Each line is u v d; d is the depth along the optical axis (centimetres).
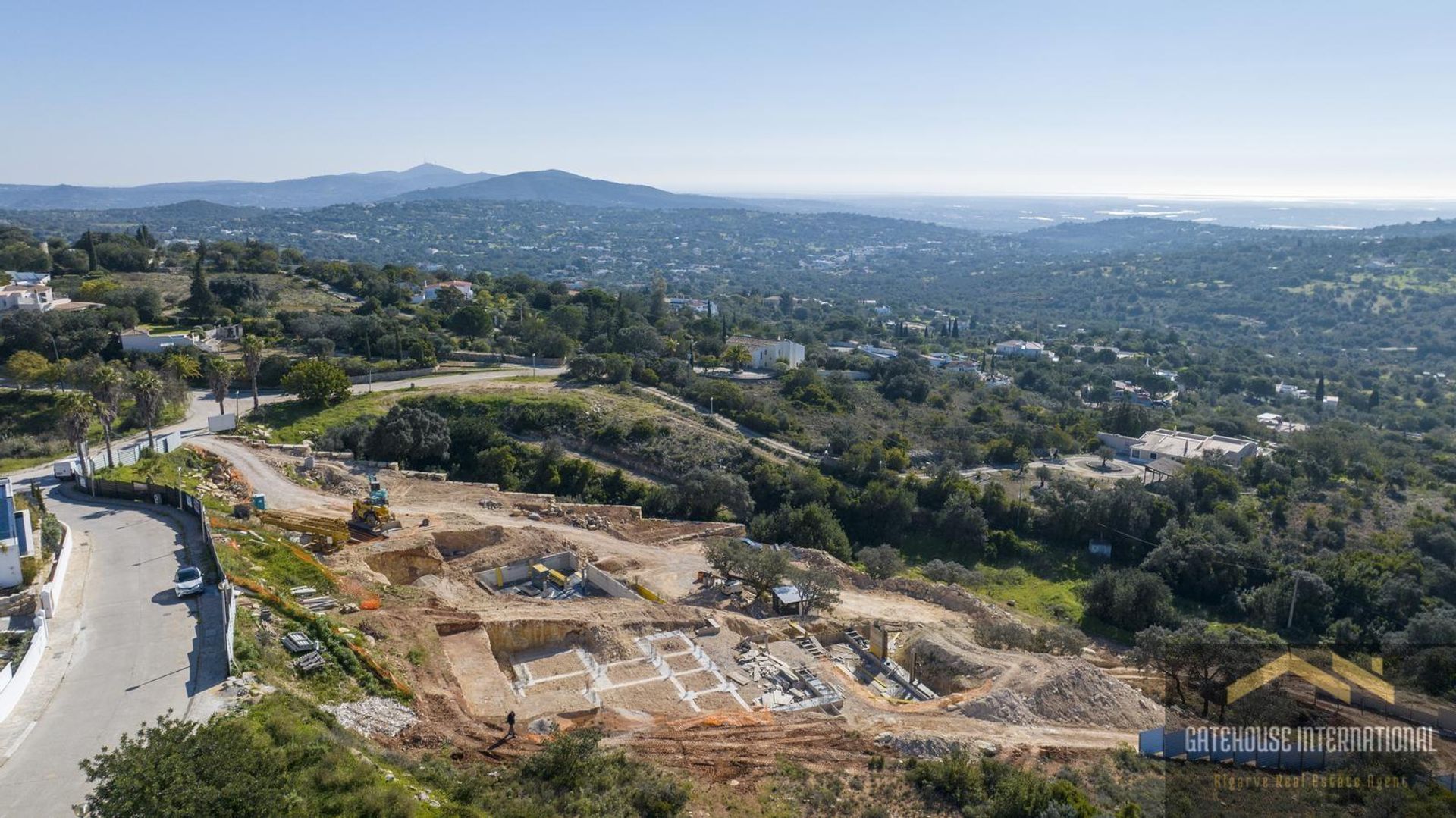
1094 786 3122
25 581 3884
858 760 3344
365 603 4259
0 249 14838
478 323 13938
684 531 7038
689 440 9262
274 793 2098
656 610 4781
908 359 15800
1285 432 13688
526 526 6212
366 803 2364
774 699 3938
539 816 2553
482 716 3475
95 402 6153
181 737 2136
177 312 12650
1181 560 7575
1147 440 11825
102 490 5459
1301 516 8888
